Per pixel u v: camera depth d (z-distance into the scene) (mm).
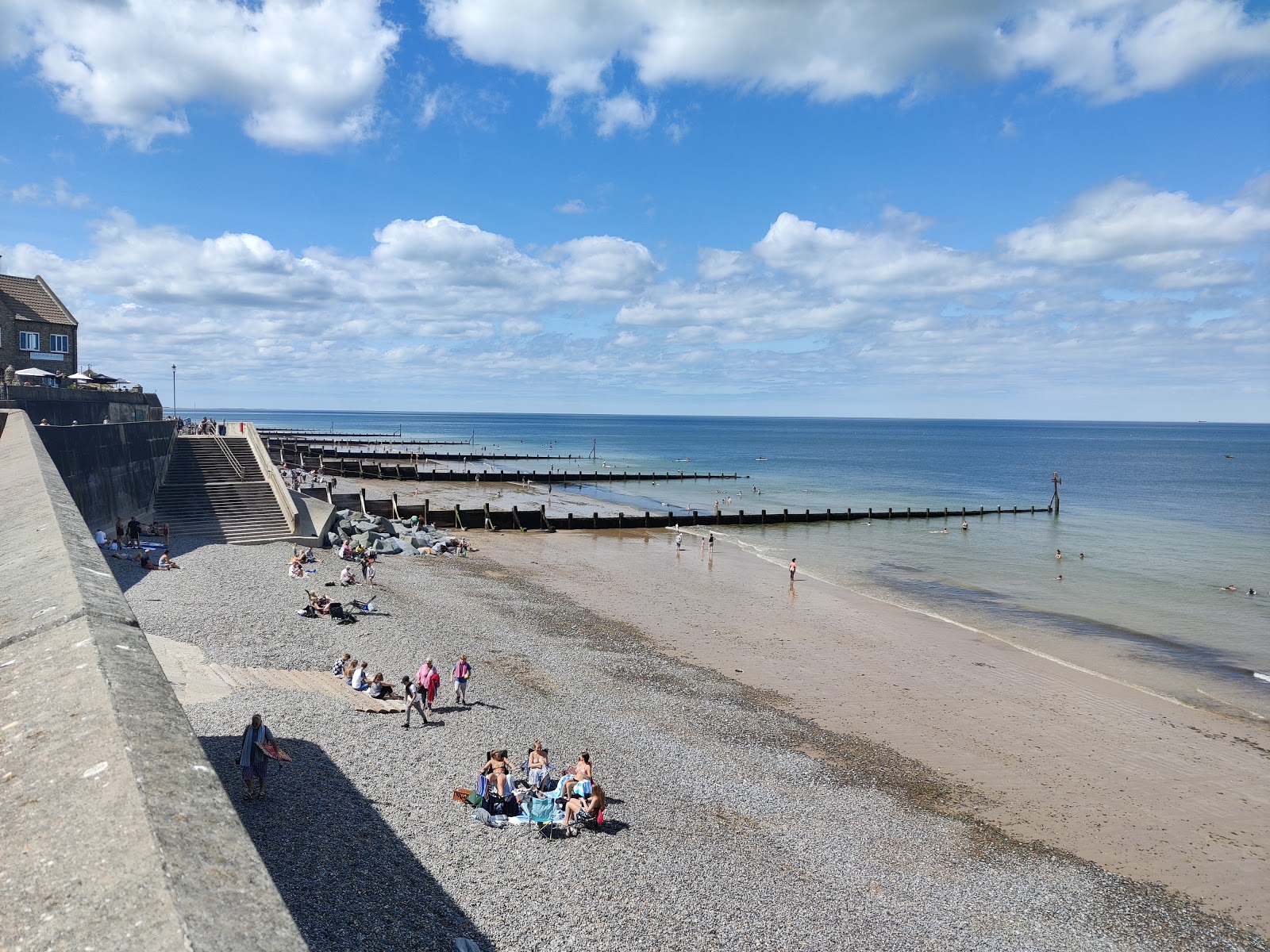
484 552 58062
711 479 130625
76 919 3922
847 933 15445
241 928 4023
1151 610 45250
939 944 15570
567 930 13961
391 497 76625
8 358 60625
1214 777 24203
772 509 92750
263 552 44688
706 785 21688
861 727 27234
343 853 14672
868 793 22281
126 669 6820
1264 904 18109
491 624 36938
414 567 49156
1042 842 20281
